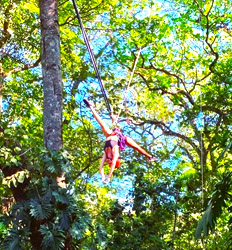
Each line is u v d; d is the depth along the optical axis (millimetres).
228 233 14422
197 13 18328
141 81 18406
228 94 16125
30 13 15758
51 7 11008
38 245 10078
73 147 15266
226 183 10242
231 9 18703
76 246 10203
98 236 10430
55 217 9766
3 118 14641
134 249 12289
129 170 13547
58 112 10516
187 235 15023
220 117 16031
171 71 19578
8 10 14734
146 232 12664
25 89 16266
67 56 16703
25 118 15836
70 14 16594
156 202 13297
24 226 9867
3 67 16422
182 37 19109
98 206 15094
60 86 10688
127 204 13281
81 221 9805
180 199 14109
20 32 15273
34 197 9969
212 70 17125
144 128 18688
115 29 17703
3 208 13688
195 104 16109
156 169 14484
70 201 9805
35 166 9984
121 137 8852
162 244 12516
